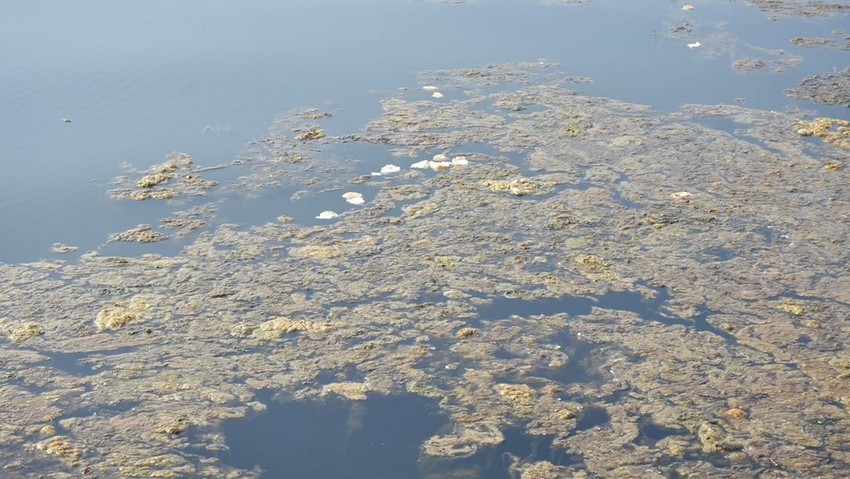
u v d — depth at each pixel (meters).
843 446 6.97
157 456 7.02
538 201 11.27
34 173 12.03
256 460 6.99
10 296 9.21
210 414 7.51
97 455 7.02
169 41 17.47
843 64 16.38
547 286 9.41
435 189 11.63
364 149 12.85
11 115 13.87
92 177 11.96
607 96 14.87
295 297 9.22
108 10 19.52
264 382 7.92
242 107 14.37
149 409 7.55
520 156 12.59
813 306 8.91
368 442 7.19
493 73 15.97
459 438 7.22
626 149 12.76
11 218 10.85
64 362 8.19
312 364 8.16
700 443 7.07
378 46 17.45
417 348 8.38
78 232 10.58
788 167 12.11
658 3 20.94
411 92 15.05
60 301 9.15
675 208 11.04
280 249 10.20
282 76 15.76
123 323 8.77
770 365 8.01
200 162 12.43
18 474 6.77
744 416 7.34
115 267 9.80
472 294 9.27
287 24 18.72
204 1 20.30
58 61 16.28
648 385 7.80
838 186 11.52
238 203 11.31
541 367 8.09
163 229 10.66
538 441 7.16
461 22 19.11
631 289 9.33
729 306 8.98
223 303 9.12
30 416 7.45
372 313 8.95
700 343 8.36
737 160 12.34
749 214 10.85
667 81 15.58
